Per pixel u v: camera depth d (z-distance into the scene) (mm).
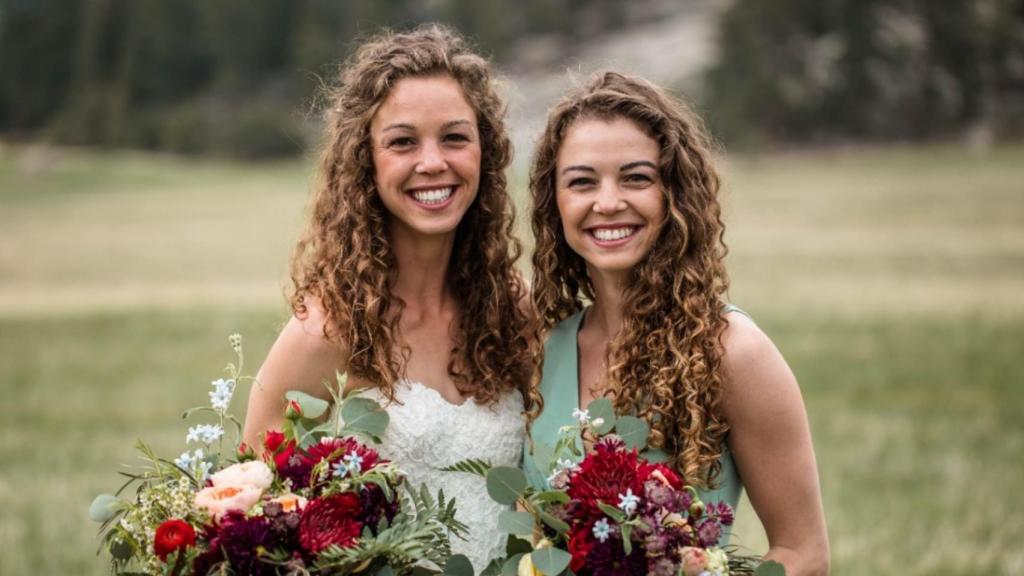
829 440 8586
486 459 3256
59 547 5938
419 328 3352
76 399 10836
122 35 83625
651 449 2955
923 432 8852
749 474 2982
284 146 70250
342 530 2500
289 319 3281
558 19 81500
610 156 3021
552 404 3203
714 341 2934
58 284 21844
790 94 62125
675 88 3305
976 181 40938
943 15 66562
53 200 44969
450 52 3305
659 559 2439
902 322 14844
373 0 76062
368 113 3221
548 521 2559
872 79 64188
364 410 2811
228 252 27422
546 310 3312
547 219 3258
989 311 15664
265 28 80625
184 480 2596
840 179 44281
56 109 85750
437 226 3213
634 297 3059
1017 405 9945
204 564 2426
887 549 5871
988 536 6137
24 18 86938
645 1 85812
